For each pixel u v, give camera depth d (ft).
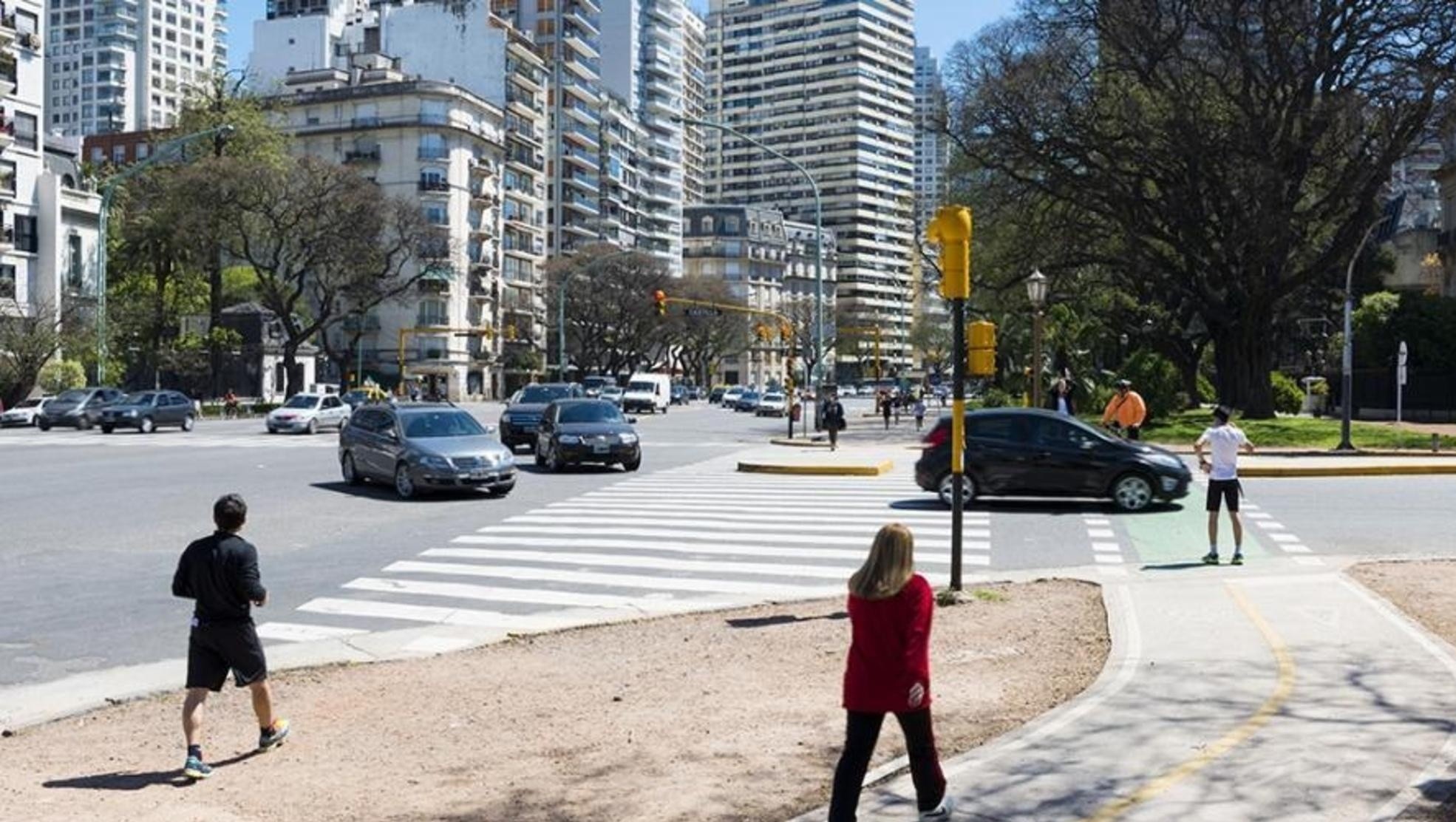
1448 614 34.58
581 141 444.96
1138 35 129.80
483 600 40.22
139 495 72.38
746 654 31.50
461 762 22.95
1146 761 21.34
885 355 622.95
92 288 219.00
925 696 18.07
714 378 523.70
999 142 139.95
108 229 229.66
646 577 44.37
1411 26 120.67
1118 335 186.70
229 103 225.97
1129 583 40.42
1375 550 49.08
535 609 38.75
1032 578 42.63
